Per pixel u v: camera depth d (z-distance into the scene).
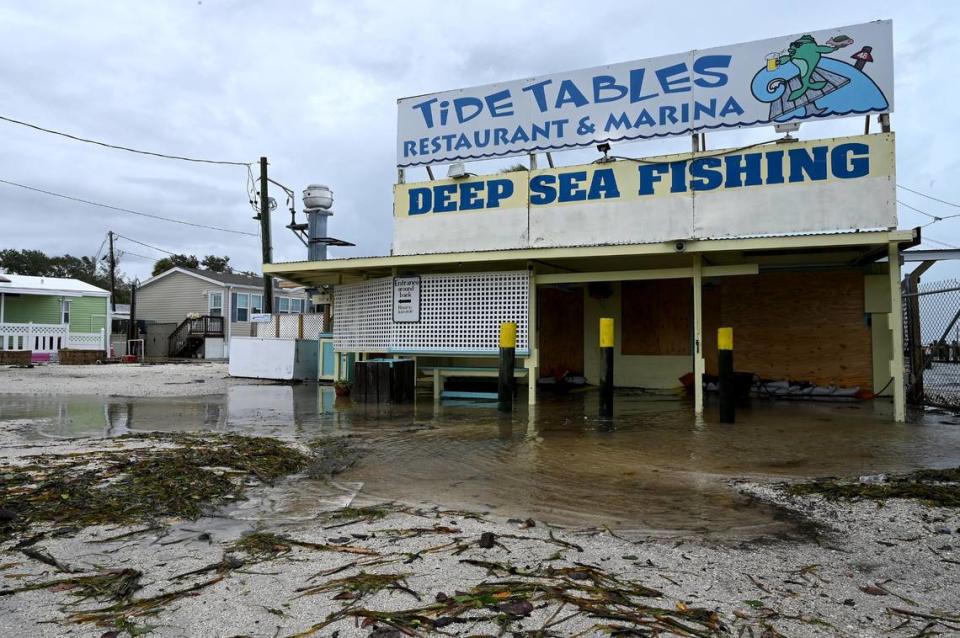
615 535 3.54
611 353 7.97
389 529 3.63
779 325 11.26
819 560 3.15
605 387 7.93
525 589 2.75
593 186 9.81
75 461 5.21
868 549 3.30
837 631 2.39
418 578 2.89
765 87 8.94
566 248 8.99
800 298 11.13
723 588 2.79
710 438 6.70
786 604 2.63
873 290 10.67
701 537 3.51
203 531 3.60
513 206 10.27
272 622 2.46
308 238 14.88
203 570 2.98
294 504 4.20
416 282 10.32
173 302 36.22
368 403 10.12
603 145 9.77
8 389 12.74
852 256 10.18
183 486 4.47
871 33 8.45
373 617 2.49
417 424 7.82
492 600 2.64
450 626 2.42
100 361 25.48
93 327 30.31
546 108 10.11
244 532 3.59
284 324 18.17
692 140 9.28
